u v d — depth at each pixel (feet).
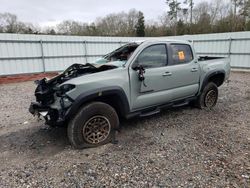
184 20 130.52
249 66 47.19
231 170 9.33
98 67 12.30
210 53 53.72
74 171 9.48
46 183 8.70
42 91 11.75
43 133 13.78
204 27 110.63
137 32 132.98
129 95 12.35
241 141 12.12
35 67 43.86
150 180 8.76
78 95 10.62
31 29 116.67
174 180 8.73
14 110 19.49
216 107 18.89
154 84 13.38
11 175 9.29
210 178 8.80
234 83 32.71
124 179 8.86
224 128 14.07
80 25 126.62
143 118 16.05
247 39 46.60
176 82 14.75
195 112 17.37
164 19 134.41
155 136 12.97
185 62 15.42
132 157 10.56
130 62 12.49
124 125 14.75
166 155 10.70
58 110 10.74
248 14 101.96
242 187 8.23
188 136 12.90
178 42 15.19
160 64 13.93
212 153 10.82
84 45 49.85
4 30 111.65
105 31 131.34
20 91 30.04
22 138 13.10
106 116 11.75
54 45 45.65
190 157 10.47
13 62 40.93
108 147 11.62
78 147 11.29
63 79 12.02
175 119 15.81
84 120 11.09
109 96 11.98
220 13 119.24
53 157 10.72
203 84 17.12
